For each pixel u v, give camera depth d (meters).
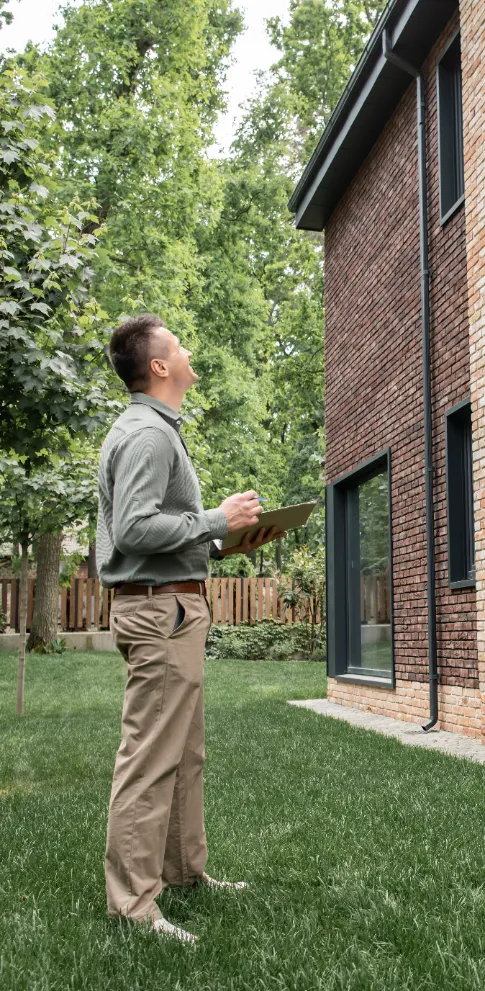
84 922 2.76
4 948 2.55
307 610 20.14
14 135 6.55
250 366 25.14
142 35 19.44
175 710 2.79
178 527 2.72
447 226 8.37
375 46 9.23
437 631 8.48
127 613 2.82
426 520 8.69
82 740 7.58
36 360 5.63
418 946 2.58
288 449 31.06
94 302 6.32
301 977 2.33
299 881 3.26
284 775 5.70
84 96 18.50
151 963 2.41
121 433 2.86
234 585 20.70
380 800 4.80
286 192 25.23
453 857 3.58
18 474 8.59
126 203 17.92
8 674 14.22
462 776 5.55
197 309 22.78
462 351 7.94
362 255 11.03
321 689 12.95
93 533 16.17
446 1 8.20
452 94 8.71
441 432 8.44
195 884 3.16
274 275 28.36
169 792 2.80
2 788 5.48
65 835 4.07
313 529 29.41
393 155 9.97
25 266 6.16
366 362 10.81
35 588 19.27
